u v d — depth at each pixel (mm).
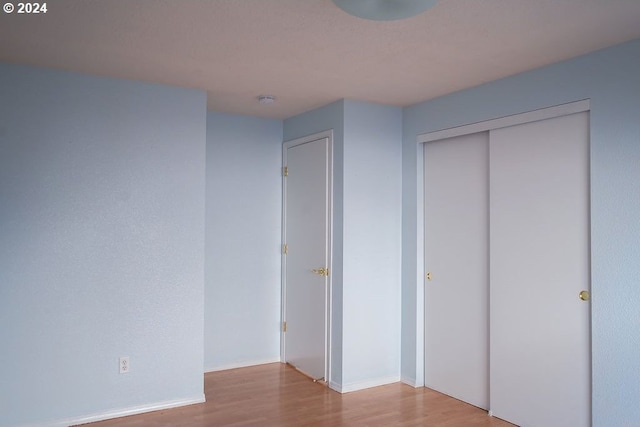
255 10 2277
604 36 2570
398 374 4152
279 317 4758
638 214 2570
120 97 3344
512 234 3299
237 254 4543
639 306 2559
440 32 2531
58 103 3150
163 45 2732
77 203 3191
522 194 3238
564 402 2965
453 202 3797
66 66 3094
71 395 3154
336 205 3967
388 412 3457
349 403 3625
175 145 3525
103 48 2781
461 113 3648
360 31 2521
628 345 2605
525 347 3197
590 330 2830
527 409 3176
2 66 3006
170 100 3516
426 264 4027
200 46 2748
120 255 3314
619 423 2639
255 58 2941
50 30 2521
